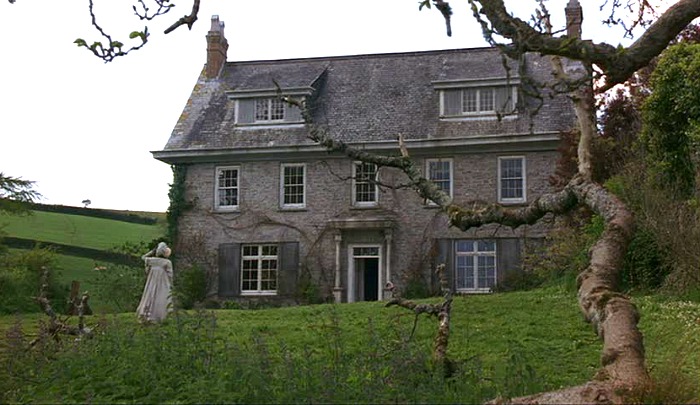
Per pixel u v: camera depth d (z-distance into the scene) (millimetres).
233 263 27688
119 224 43375
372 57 30234
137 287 25531
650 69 22453
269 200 27797
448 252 26266
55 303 23781
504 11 7180
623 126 22969
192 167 28438
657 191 15703
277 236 27578
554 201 7941
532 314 14945
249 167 28094
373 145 26984
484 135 26266
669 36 7895
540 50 7516
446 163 26906
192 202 28172
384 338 9414
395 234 26750
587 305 6617
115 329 9031
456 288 26094
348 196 27234
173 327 8898
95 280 26531
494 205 8281
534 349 11523
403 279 26359
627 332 6160
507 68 7371
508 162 26516
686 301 14547
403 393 6238
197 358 7703
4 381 8039
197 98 30094
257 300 27312
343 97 28844
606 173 20406
